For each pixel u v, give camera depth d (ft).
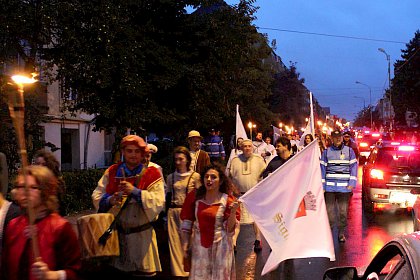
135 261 19.52
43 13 40.32
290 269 27.63
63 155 85.51
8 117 43.68
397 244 11.43
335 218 34.32
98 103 48.52
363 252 31.27
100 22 42.55
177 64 53.31
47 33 43.65
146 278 20.13
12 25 40.24
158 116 52.65
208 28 56.34
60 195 18.92
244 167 31.42
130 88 46.83
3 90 41.04
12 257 11.65
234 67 59.82
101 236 18.60
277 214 24.73
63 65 44.11
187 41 56.24
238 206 18.90
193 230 19.11
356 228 39.27
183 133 63.82
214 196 18.88
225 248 18.71
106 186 20.20
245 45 59.82
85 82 46.68
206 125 61.05
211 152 68.59
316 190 25.20
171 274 25.54
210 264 18.61
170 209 25.13
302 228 24.91
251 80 100.07
